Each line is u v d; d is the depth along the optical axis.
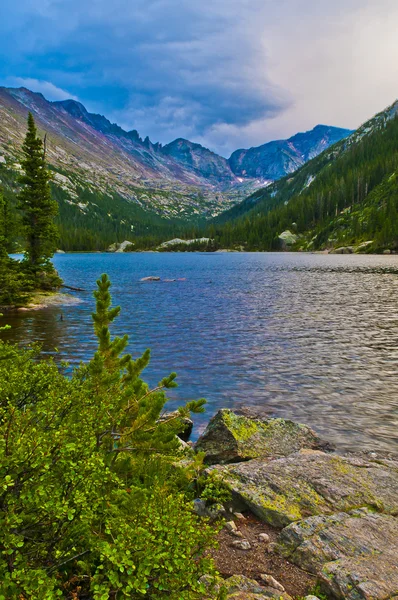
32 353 7.63
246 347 23.80
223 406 15.10
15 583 3.41
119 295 48.88
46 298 41.16
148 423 6.57
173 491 6.84
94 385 6.61
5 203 39.25
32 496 3.77
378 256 136.75
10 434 4.10
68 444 3.99
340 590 5.31
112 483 5.56
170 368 19.75
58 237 44.38
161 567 3.88
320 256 152.88
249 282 64.00
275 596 5.19
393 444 11.91
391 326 29.47
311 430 11.80
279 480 8.27
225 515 7.63
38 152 42.59
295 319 32.56
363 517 7.03
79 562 4.09
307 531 6.61
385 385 17.25
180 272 87.31
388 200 175.38
